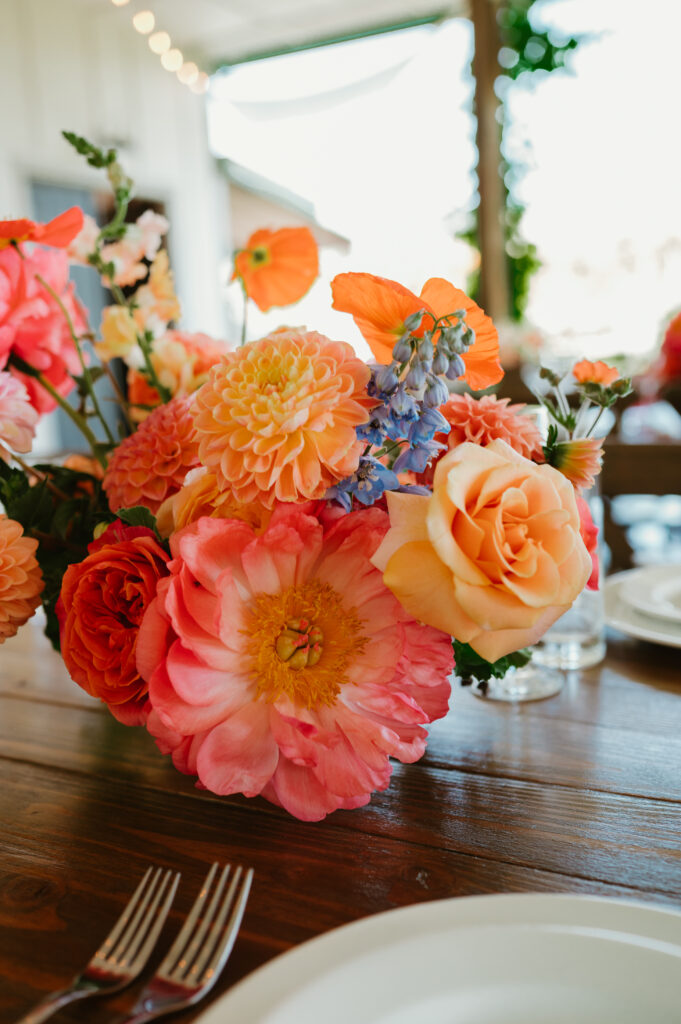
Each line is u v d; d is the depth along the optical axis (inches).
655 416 115.2
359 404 19.9
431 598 17.6
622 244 168.6
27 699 30.6
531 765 22.9
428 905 14.7
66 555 28.4
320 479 19.2
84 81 209.0
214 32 221.9
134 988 14.1
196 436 22.2
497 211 187.5
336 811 20.7
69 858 19.0
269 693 18.8
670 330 111.0
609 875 17.4
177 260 239.3
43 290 31.5
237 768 18.4
